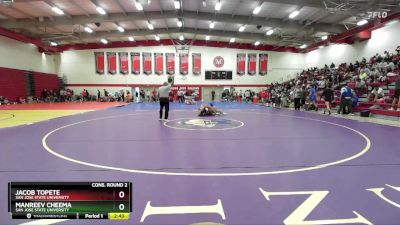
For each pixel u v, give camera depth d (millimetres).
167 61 32500
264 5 18844
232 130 8781
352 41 24828
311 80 25000
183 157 5281
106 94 31953
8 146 6289
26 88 25750
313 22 21828
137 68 32312
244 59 33125
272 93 25812
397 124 10445
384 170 4457
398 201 3264
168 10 21344
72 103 27078
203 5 19078
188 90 32531
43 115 13977
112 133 8148
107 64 32094
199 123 10617
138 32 27062
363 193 3500
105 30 26688
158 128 9219
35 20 21172
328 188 3664
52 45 29359
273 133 8188
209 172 4344
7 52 23531
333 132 8438
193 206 3121
